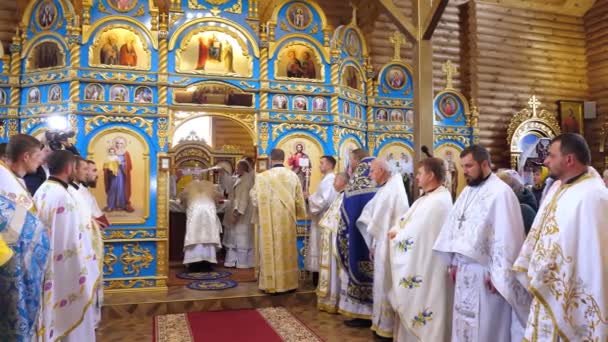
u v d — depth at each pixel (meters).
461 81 10.09
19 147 2.81
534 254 2.66
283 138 7.00
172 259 8.40
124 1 6.43
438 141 8.95
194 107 6.59
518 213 3.10
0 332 2.00
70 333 3.37
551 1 10.61
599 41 10.67
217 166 10.13
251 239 7.75
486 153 3.30
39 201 3.28
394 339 4.13
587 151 2.61
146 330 4.89
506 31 10.30
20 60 6.60
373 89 8.23
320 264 5.61
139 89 6.41
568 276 2.49
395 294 3.81
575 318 2.48
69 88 6.20
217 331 4.81
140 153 6.34
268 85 6.90
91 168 5.10
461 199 3.39
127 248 6.20
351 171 5.32
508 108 10.18
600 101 10.65
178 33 6.58
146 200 6.29
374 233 4.34
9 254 1.81
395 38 8.51
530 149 9.80
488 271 3.15
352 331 4.80
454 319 3.36
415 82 5.48
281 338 4.58
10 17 7.44
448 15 10.00
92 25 6.27
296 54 7.17
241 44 6.86
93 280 3.59
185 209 7.68
